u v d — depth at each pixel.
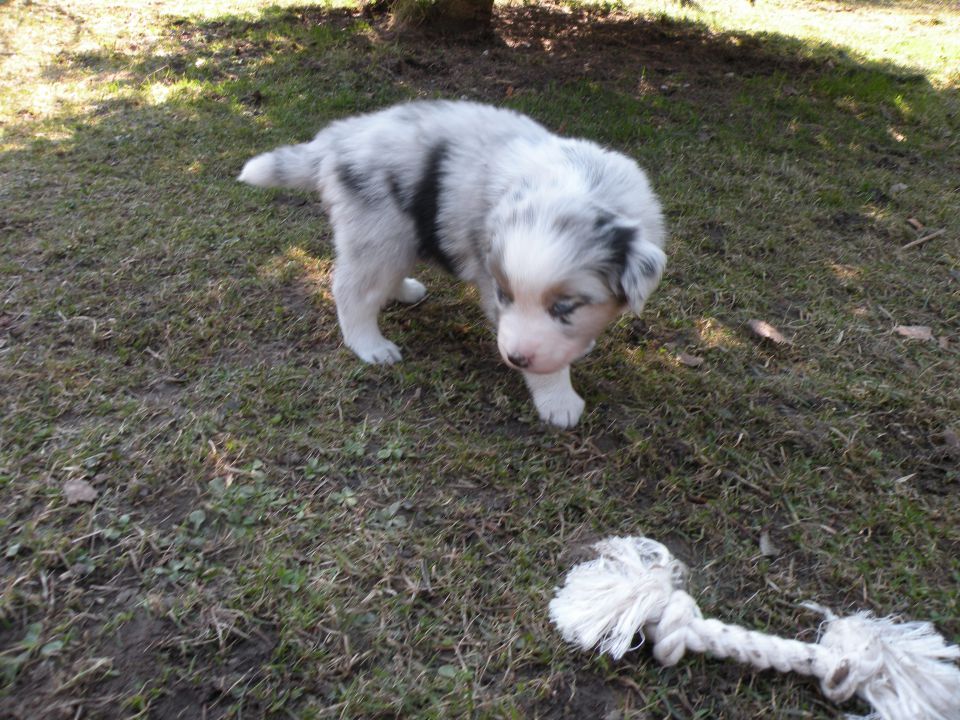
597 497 0.49
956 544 0.48
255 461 0.49
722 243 0.80
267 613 0.40
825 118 1.15
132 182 0.83
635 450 0.53
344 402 0.56
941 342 0.67
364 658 0.39
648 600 0.40
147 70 1.15
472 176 0.51
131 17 1.39
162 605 0.40
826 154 1.03
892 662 0.38
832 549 0.47
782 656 0.39
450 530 0.46
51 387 0.54
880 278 0.76
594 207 0.44
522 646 0.40
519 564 0.44
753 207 0.88
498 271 0.44
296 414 0.54
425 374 0.60
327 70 1.17
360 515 0.46
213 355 0.59
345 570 0.43
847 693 0.38
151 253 0.71
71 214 0.76
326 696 0.37
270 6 1.50
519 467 0.51
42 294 0.64
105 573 0.42
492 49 1.33
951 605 0.44
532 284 0.42
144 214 0.77
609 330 0.66
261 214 0.79
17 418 0.51
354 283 0.58
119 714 0.36
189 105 1.04
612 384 0.60
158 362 0.58
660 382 0.60
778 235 0.82
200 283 0.67
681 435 0.55
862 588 0.45
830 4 2.06
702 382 0.60
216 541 0.44
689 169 0.95
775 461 0.54
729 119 1.12
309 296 0.67
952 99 1.27
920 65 1.47
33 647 0.38
